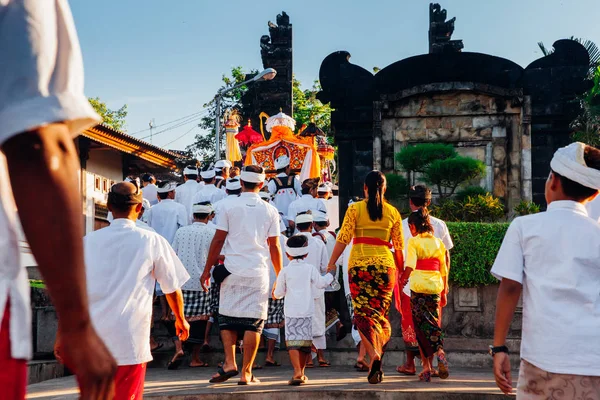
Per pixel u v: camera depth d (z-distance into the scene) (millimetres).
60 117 1349
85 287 1347
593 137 25031
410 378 8352
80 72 1468
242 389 7387
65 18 1467
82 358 1360
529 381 3525
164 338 10492
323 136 19781
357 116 15797
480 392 6980
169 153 26453
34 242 1310
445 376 7984
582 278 3516
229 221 7859
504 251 3703
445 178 14039
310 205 11094
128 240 4836
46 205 1312
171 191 10805
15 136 1314
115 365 1415
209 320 10008
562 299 3504
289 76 26266
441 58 15852
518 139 15711
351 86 15883
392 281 7746
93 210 23172
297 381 7754
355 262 7746
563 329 3445
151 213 10711
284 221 11711
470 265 10336
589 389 3383
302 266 8125
